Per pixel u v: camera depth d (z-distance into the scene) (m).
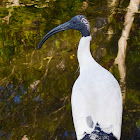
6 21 8.25
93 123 3.88
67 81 8.28
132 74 8.26
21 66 8.77
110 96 4.02
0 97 8.02
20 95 8.09
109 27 8.52
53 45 8.89
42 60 8.78
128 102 7.65
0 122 7.28
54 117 7.36
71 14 7.93
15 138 6.97
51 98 7.88
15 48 9.21
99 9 7.79
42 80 8.34
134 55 8.63
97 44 8.72
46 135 6.98
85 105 3.98
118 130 4.09
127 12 8.05
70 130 7.05
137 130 7.05
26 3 7.53
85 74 4.36
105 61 8.41
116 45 8.65
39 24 8.34
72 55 8.75
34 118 7.37
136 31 8.70
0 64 8.79
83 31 4.71
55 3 7.64
